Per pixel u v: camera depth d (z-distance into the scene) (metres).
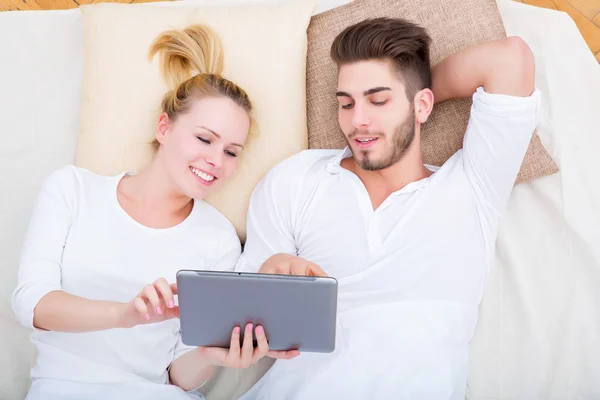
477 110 1.46
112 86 1.64
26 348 1.61
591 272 1.60
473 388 1.54
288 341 1.21
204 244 1.56
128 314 1.26
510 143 1.44
